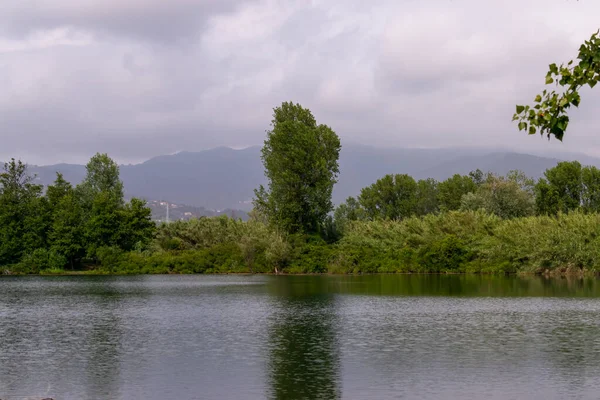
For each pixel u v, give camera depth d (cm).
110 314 4744
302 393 2441
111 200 10388
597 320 4206
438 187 15388
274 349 3284
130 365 2934
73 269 10300
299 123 10094
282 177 10025
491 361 2966
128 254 10038
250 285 7569
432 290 6575
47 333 3841
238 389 2508
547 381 2595
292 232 10188
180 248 10656
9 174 10231
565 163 11644
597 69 1204
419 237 9575
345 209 14638
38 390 2520
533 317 4375
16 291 6888
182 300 5778
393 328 3941
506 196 11156
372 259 9700
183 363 2962
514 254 8588
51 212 10206
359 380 2628
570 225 8194
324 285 7462
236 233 10575
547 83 1233
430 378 2653
